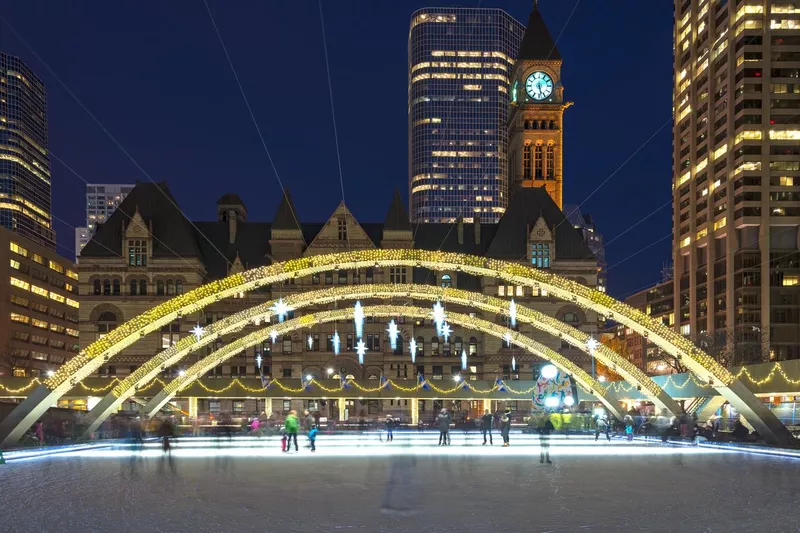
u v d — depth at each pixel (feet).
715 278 527.81
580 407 298.15
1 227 491.31
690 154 572.51
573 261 376.89
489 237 406.82
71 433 189.78
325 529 62.44
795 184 491.31
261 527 63.41
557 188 534.78
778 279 485.97
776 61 498.28
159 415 269.44
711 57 542.16
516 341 215.51
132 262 361.71
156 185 382.83
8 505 76.69
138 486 92.12
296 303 181.68
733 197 504.43
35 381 283.79
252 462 124.16
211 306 369.71
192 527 63.77
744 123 496.64
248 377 363.97
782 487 89.20
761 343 439.63
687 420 166.71
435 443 174.29
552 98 537.65
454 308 372.79
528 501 77.56
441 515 68.95
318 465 118.11
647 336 157.48
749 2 500.33
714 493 83.82
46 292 567.18
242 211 424.46
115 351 149.79
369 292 184.55
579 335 186.29
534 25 549.54
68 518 68.59
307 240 400.06
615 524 64.59
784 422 193.16
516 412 320.09
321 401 360.89
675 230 597.93
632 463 120.57
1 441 141.18
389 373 362.94
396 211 381.81
